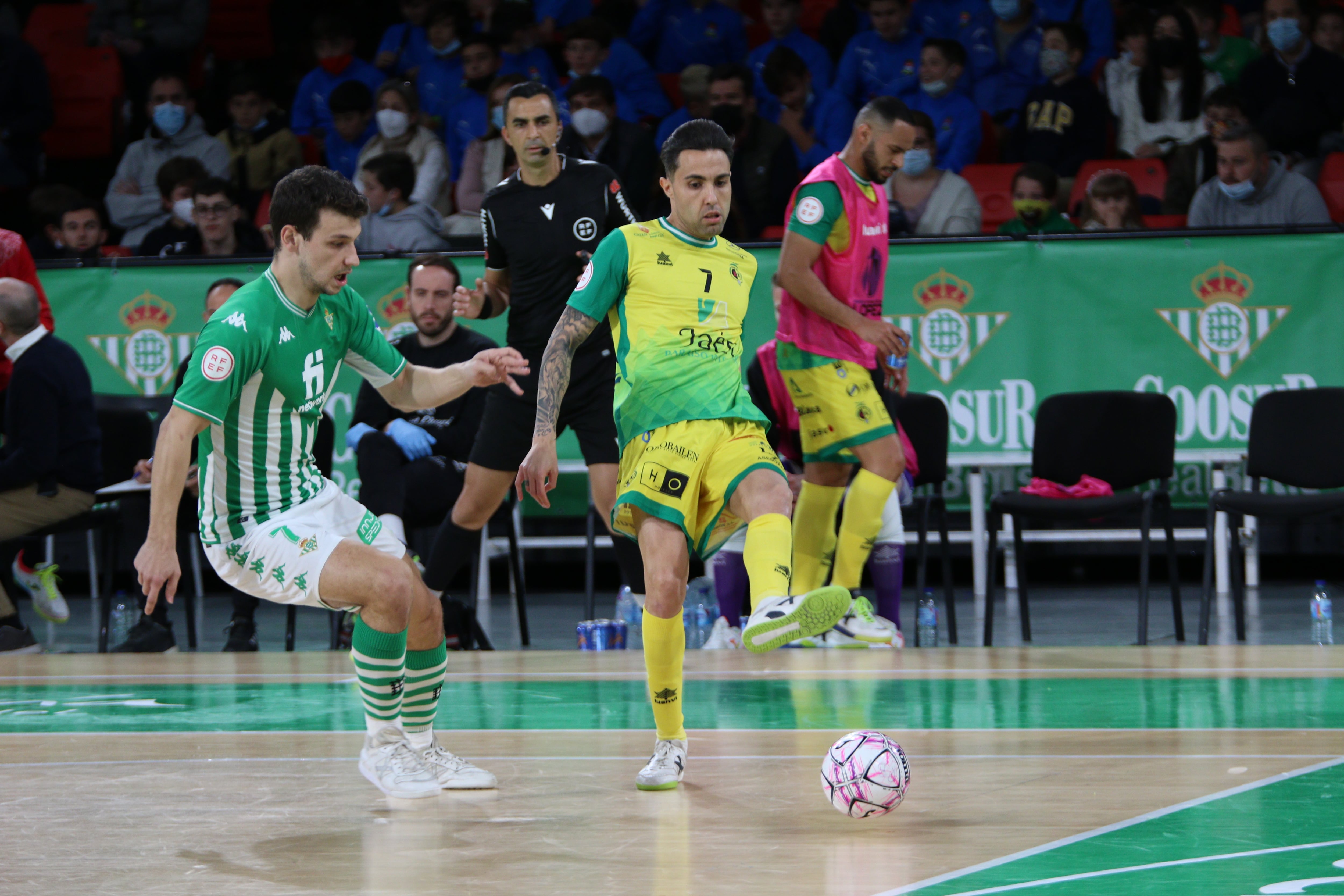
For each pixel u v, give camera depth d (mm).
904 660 22250
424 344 26328
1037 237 29516
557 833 11102
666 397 13555
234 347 12109
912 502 27562
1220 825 10961
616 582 35375
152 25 48906
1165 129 38219
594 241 20891
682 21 43031
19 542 27875
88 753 15367
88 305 30469
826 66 41312
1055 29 38062
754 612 12500
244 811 12109
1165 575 34719
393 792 12594
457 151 39625
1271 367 29109
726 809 11922
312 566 12508
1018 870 9648
